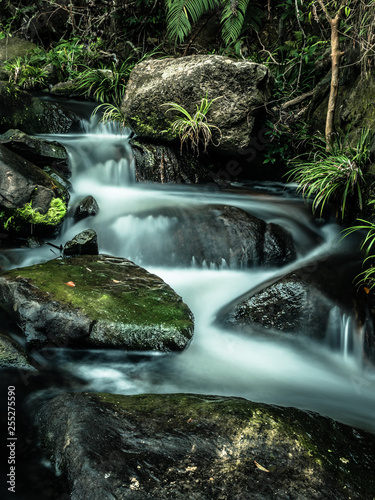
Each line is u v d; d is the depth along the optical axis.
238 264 4.23
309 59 6.58
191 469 1.98
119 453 2.03
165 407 2.38
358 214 4.31
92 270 3.68
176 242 4.33
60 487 1.96
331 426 2.45
